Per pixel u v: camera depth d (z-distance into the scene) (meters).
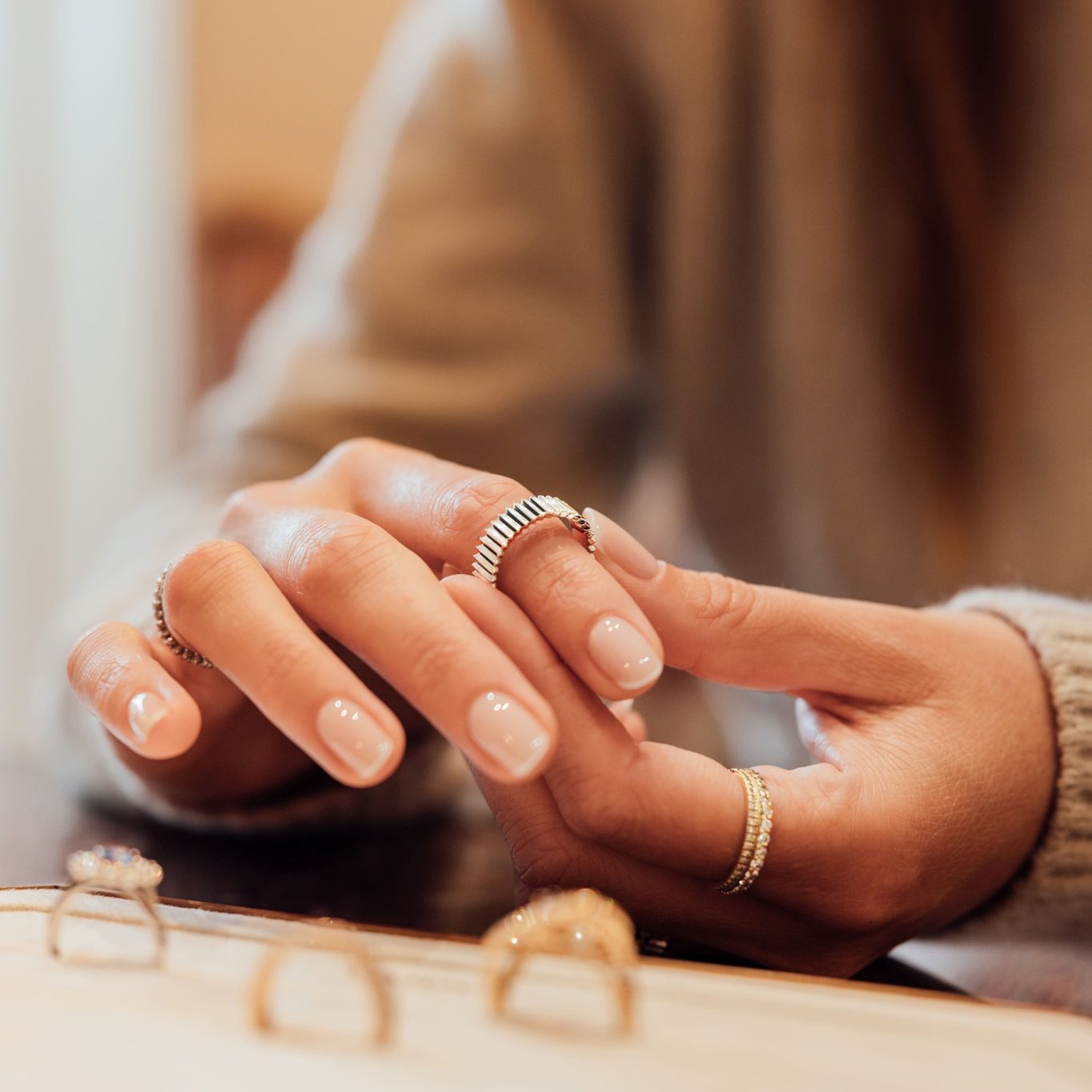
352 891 0.50
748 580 1.01
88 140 1.65
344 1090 0.34
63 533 1.68
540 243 0.93
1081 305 0.84
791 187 0.89
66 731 0.62
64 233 1.65
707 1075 0.34
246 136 1.78
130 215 1.67
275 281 1.80
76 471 1.68
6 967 0.38
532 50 0.93
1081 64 0.83
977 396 0.87
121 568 0.73
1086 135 0.83
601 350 0.95
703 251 0.95
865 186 0.88
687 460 1.00
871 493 0.89
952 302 0.87
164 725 0.44
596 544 0.45
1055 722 0.47
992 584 0.85
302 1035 0.35
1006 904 0.47
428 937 0.40
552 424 0.95
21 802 0.62
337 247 0.98
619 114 0.95
